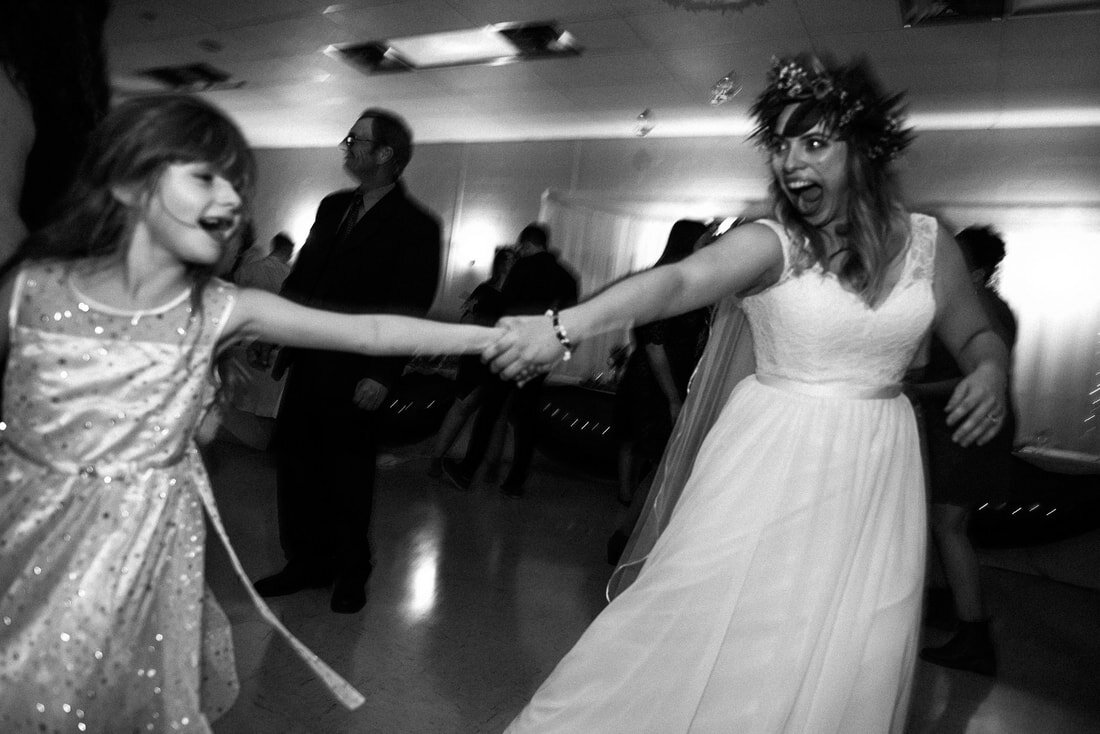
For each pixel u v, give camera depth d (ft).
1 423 3.76
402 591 9.67
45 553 3.48
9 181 4.12
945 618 11.07
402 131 9.10
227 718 6.25
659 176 27.20
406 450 18.92
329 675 4.01
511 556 11.76
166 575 3.75
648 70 20.93
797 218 4.95
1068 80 18.60
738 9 16.80
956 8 15.80
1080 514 14.32
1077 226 21.34
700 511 4.98
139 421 3.64
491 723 6.81
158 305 3.70
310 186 33.71
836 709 4.63
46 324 3.57
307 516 9.14
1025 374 21.59
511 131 28.55
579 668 4.99
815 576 4.71
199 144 3.59
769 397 5.07
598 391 18.89
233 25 20.99
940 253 5.15
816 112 4.69
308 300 9.07
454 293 30.25
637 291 4.60
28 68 4.13
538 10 17.93
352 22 19.86
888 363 5.03
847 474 4.82
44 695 3.40
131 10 20.63
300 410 8.98
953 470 9.23
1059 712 8.67
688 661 4.77
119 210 3.60
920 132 22.98
